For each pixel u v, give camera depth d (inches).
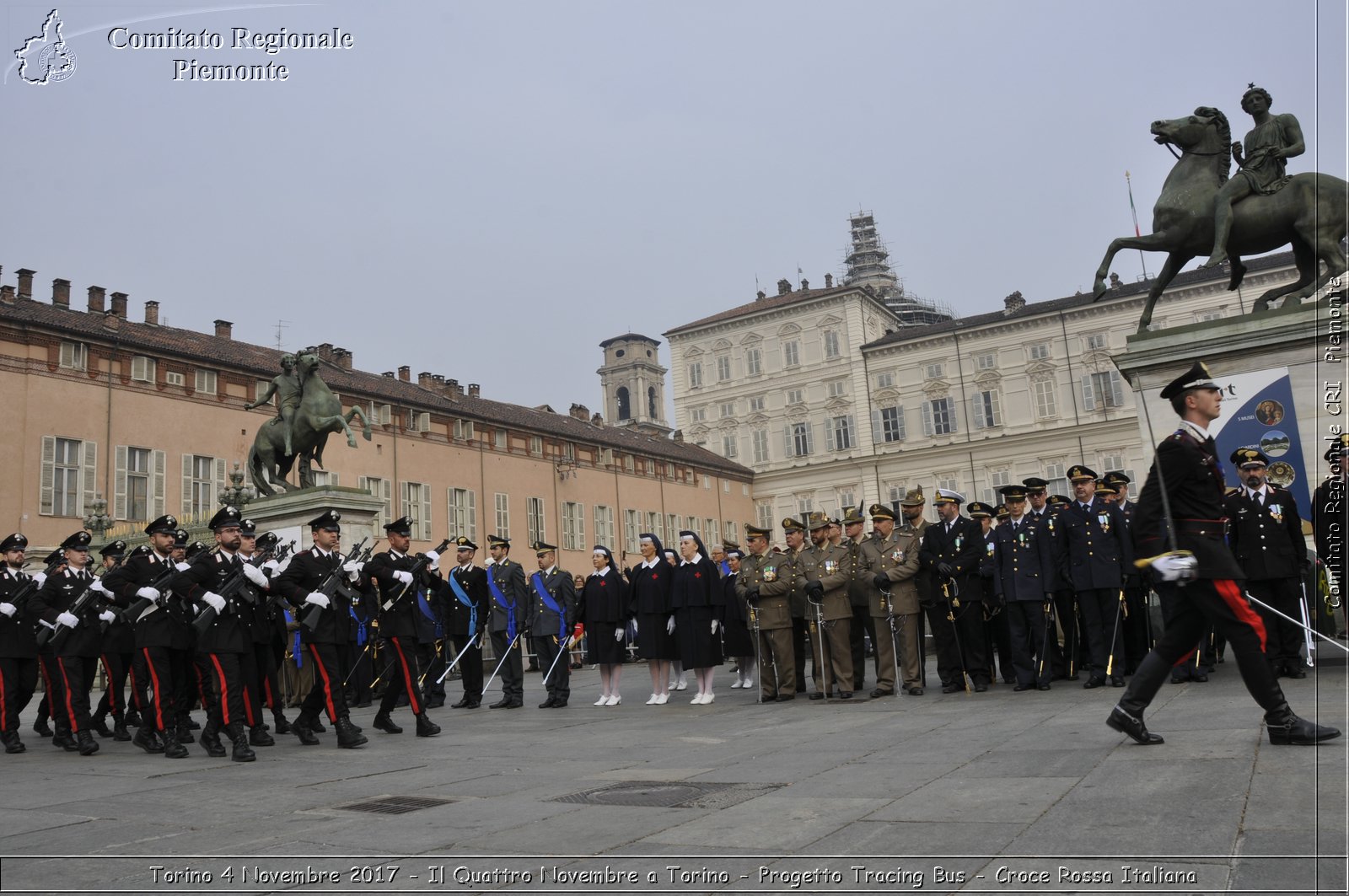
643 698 671.8
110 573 460.1
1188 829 184.9
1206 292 2363.4
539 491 2100.1
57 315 1407.5
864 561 528.4
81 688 453.1
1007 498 511.5
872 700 507.2
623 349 4271.7
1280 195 481.4
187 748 450.6
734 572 712.4
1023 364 2610.7
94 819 264.4
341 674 435.5
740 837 206.2
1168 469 265.7
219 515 425.1
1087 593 473.4
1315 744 250.8
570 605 637.3
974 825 201.3
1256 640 258.1
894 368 2775.6
